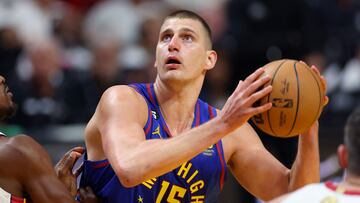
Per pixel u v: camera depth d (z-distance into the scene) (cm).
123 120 914
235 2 1878
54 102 1831
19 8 2053
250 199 1625
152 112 991
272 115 851
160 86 1004
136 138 879
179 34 990
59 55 1903
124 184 838
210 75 1820
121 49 1922
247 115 812
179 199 983
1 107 958
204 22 1016
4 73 1867
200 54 997
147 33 1942
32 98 1822
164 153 825
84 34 2039
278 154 1652
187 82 993
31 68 1852
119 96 946
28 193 919
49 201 915
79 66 1922
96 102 1836
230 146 1034
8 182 902
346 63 1898
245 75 1838
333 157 1667
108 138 888
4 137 940
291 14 1866
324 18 1906
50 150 1672
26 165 915
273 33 1850
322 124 1747
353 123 734
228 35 1862
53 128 1730
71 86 1850
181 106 1009
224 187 1617
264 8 1862
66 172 984
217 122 820
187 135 830
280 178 1013
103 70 1853
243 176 1051
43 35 2009
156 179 964
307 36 1864
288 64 870
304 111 855
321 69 1859
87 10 2170
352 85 1862
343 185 731
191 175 982
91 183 985
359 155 725
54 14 2058
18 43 1917
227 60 1830
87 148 1003
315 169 964
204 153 997
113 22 2050
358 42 1917
